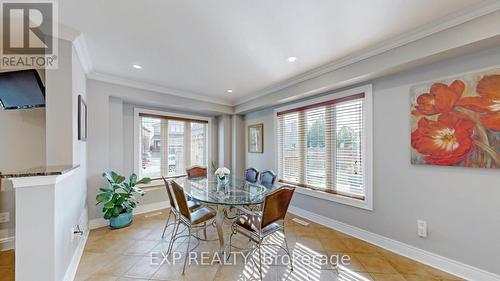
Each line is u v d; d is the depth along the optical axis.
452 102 1.91
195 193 2.55
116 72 2.98
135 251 2.37
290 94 3.42
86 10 1.62
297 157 3.70
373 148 2.55
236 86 3.65
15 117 2.43
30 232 1.43
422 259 2.13
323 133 3.23
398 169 2.32
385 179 2.44
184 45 2.20
